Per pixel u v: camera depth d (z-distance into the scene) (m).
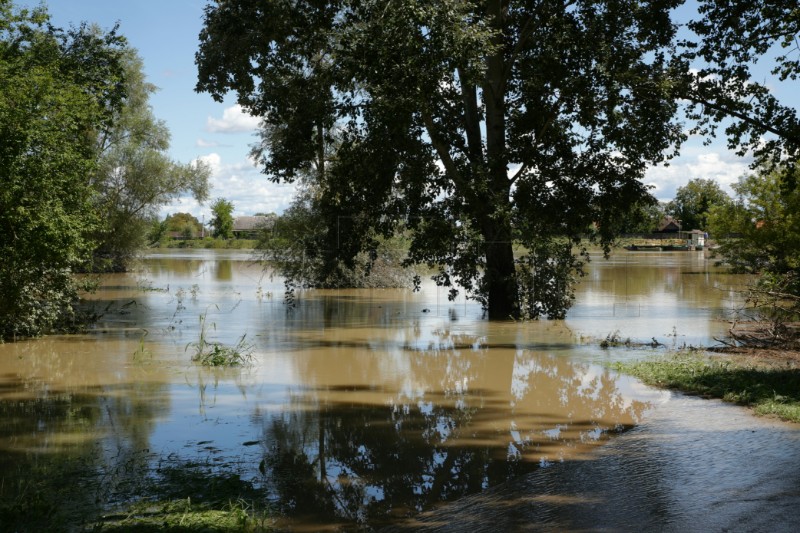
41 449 7.48
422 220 21.48
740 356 13.08
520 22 20.84
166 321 19.41
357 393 10.48
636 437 7.91
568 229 21.12
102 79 21.20
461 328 18.17
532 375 11.80
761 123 17.36
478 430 8.33
